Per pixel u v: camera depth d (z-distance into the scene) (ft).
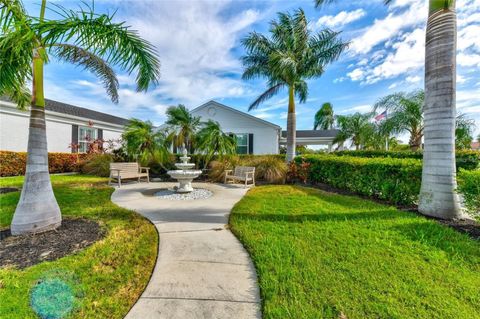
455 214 13.08
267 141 50.24
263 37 34.12
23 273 7.47
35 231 10.69
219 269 8.04
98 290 6.76
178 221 13.34
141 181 30.99
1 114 32.99
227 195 21.34
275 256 8.72
